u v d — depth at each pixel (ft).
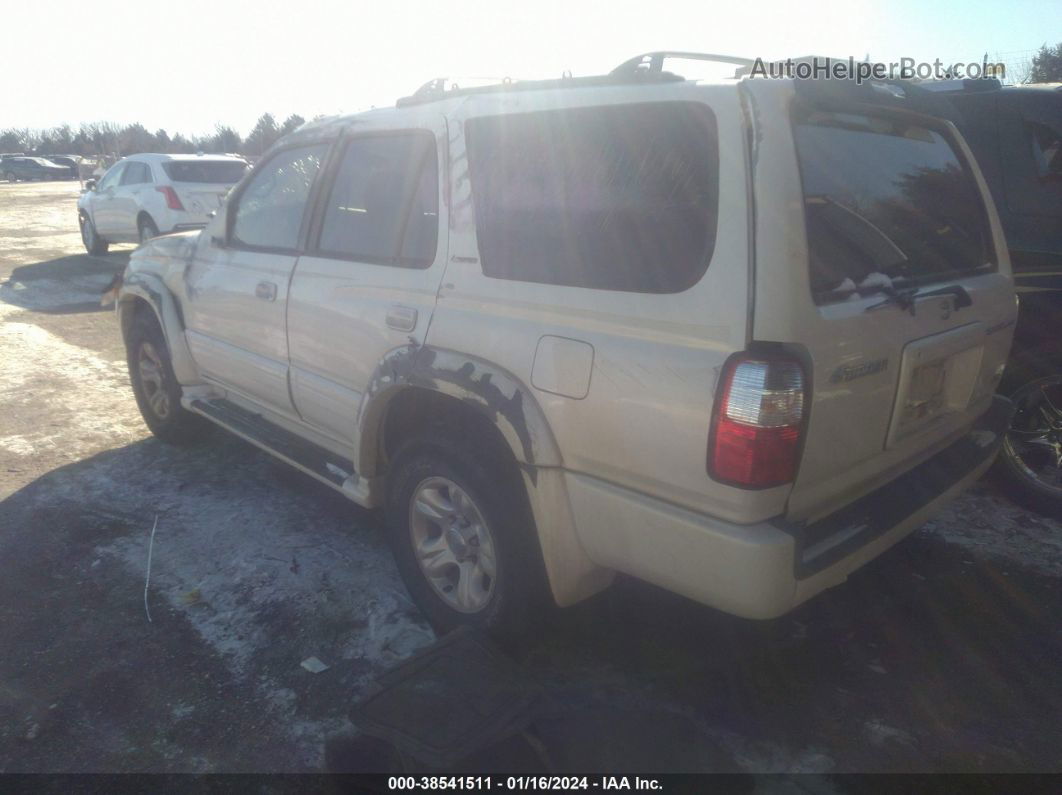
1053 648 10.31
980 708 9.29
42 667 10.12
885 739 8.82
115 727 9.12
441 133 10.06
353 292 10.99
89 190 47.83
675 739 8.70
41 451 17.03
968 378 9.99
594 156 8.43
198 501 14.65
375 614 11.17
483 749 7.59
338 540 13.24
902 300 8.30
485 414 8.94
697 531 7.59
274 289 12.53
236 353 13.85
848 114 8.70
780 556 7.36
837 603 11.30
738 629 10.75
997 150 13.74
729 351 7.23
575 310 8.38
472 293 9.43
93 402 20.30
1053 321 12.82
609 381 8.00
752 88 7.55
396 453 10.50
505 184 9.22
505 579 9.36
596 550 8.57
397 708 8.01
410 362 9.80
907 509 9.10
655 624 10.84
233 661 10.21
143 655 10.34
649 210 7.94
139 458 16.67
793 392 7.19
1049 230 13.06
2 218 69.87
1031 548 12.55
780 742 8.77
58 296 34.09
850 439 8.04
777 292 7.13
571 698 9.45
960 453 10.35
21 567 12.41
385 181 10.90
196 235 15.67
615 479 8.22
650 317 7.75
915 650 10.32
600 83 8.83
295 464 12.67
